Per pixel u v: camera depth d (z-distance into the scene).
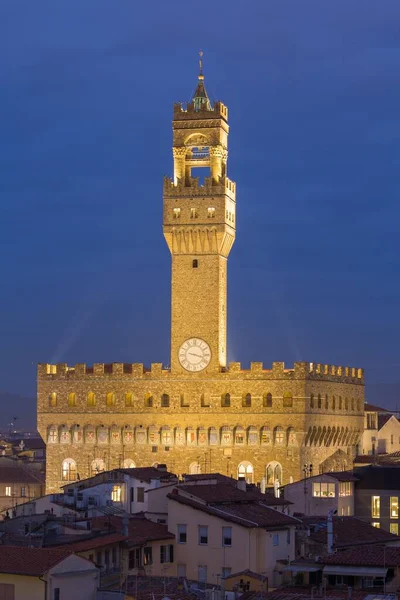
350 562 152.38
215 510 167.00
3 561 136.00
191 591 145.25
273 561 165.62
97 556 152.50
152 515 180.50
